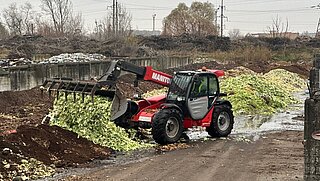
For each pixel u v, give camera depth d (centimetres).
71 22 6438
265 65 5012
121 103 1388
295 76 4094
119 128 1409
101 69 2722
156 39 6000
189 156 1240
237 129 1741
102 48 4344
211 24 7838
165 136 1370
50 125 1303
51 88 1385
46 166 1084
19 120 1636
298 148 1355
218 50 5944
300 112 2280
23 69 2153
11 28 6538
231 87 2438
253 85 2547
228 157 1230
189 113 1459
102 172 1065
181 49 5781
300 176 1028
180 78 1496
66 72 2427
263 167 1116
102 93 1381
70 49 4206
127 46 4481
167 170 1087
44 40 4662
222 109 1550
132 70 1409
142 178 1016
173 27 7819
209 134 1549
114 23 5619
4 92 2002
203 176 1034
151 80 1450
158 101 1480
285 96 2694
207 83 1517
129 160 1189
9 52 3731
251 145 1404
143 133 1510
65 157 1156
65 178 1010
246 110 2258
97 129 1341
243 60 5297
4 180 966
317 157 588
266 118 2058
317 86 704
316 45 6731
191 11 8244
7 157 1053
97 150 1257
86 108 1341
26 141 1148
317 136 584
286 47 6569
